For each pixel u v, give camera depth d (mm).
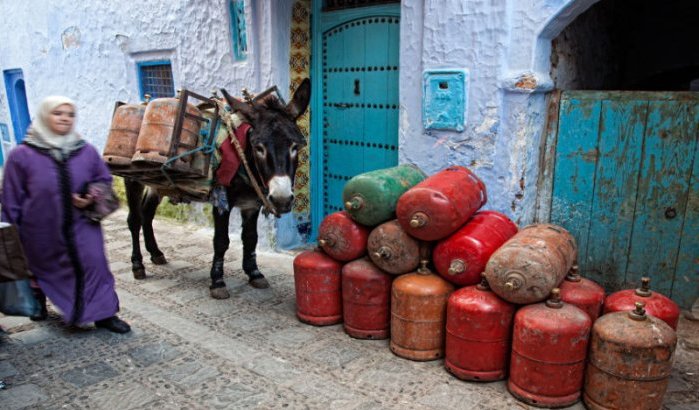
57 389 3219
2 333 3861
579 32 4527
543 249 3018
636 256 4066
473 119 4176
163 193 4730
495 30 3936
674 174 3818
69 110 3438
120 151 4184
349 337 3842
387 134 5289
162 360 3551
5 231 3080
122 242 6426
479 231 3355
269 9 5375
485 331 3111
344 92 5645
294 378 3316
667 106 3758
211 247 6148
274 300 4547
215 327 4039
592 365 2867
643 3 5504
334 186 5996
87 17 7914
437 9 4207
